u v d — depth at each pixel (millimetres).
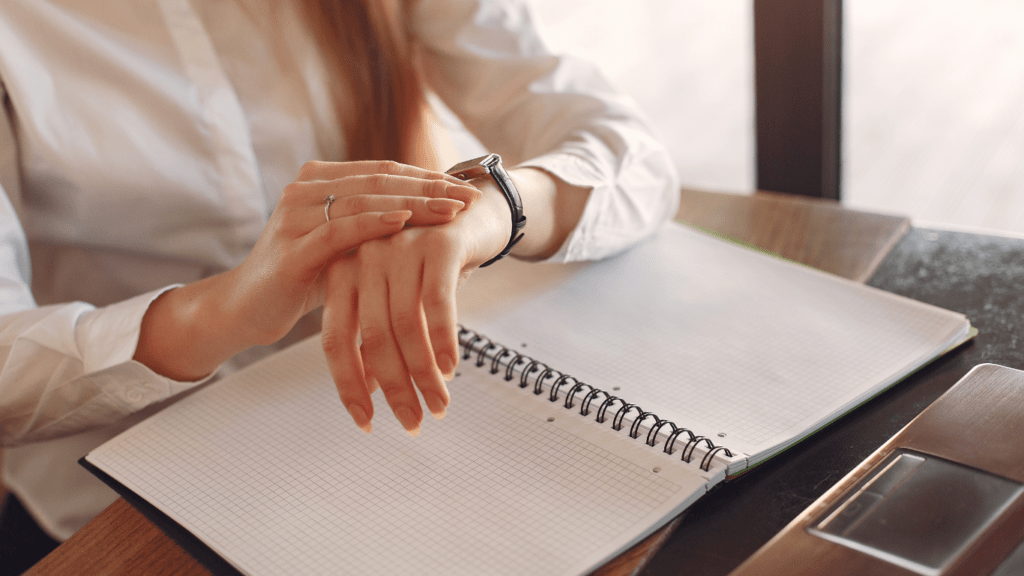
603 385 500
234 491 435
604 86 821
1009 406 407
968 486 352
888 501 352
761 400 478
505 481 422
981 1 3230
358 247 449
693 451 427
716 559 375
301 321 828
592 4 3781
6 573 689
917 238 713
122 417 562
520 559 368
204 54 764
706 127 2691
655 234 724
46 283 776
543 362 529
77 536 430
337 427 484
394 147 872
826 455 440
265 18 797
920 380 500
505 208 536
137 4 743
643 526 383
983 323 562
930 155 2223
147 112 739
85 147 715
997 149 2188
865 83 2766
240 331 499
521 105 795
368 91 843
